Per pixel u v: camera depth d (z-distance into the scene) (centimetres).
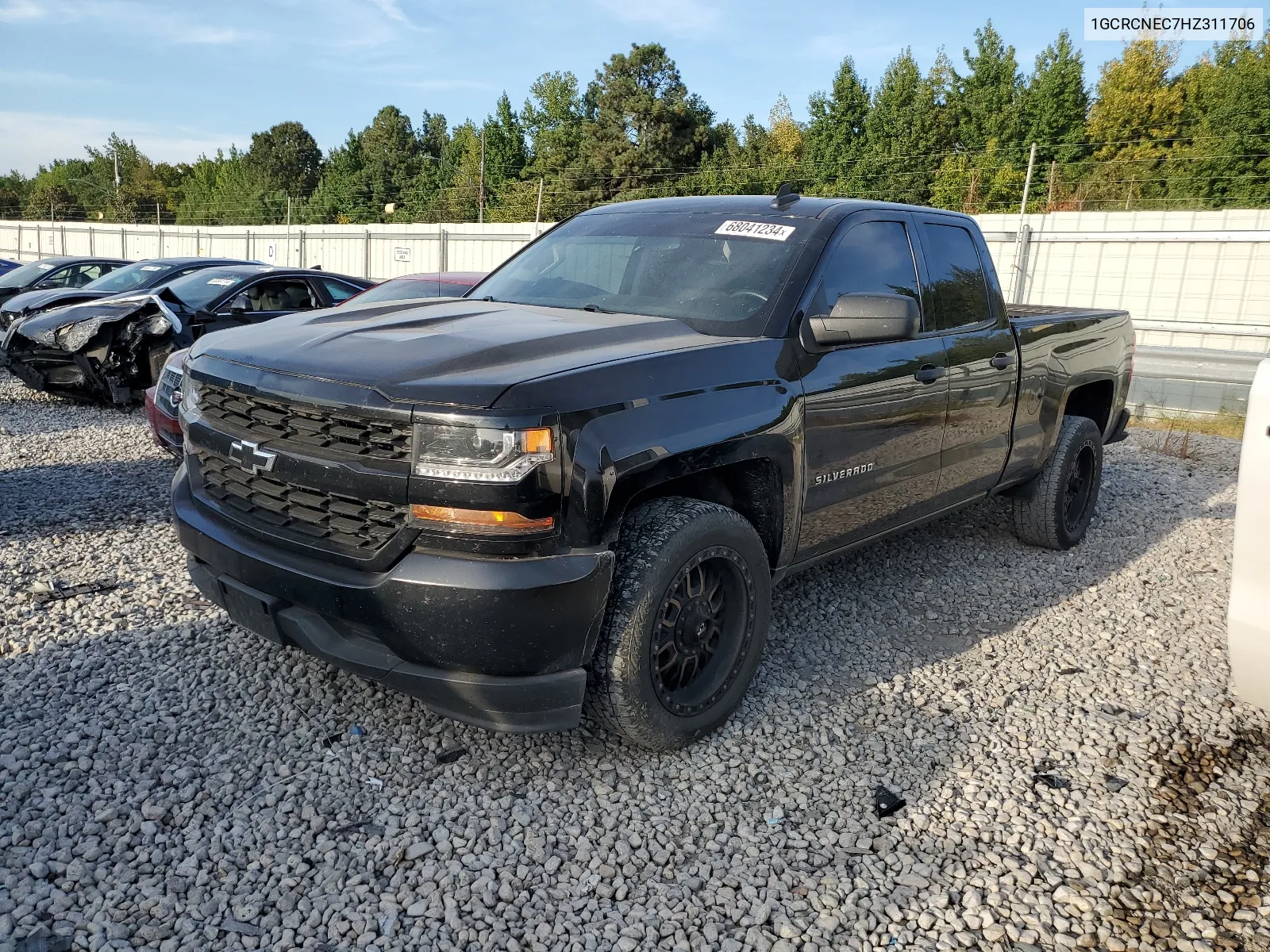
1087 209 3791
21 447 737
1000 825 279
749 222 384
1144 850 271
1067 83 4684
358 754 300
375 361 272
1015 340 461
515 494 246
